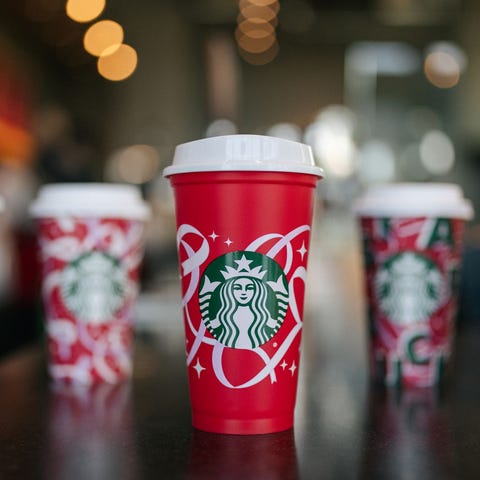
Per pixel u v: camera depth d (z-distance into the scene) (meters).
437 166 4.02
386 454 0.43
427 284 0.62
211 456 0.43
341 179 3.97
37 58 3.27
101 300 0.63
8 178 2.31
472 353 0.77
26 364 0.72
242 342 0.47
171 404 0.55
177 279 1.82
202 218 0.48
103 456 0.43
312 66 4.75
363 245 0.65
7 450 0.44
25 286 1.55
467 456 0.43
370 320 0.64
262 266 0.48
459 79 3.89
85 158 3.44
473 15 3.62
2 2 2.73
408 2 3.38
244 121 4.85
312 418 0.51
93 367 0.63
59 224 0.64
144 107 4.32
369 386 0.61
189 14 4.21
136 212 0.66
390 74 4.34
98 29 2.95
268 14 3.21
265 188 0.47
